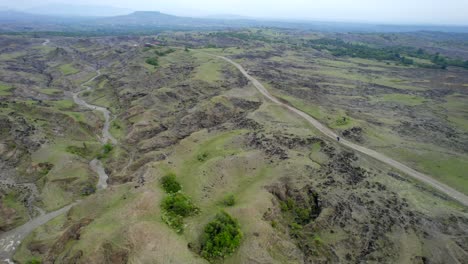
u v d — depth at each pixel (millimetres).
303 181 56312
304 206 53031
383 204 52844
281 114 89375
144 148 86312
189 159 66125
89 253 41844
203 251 41031
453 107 115812
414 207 52531
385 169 65312
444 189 60188
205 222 45656
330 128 82875
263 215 47219
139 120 104688
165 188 53969
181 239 42625
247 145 70125
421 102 120188
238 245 41469
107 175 80562
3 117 90062
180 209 48094
